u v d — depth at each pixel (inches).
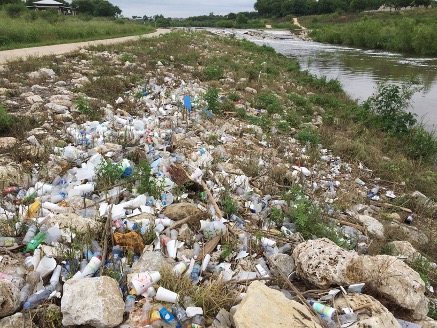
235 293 145.4
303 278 158.4
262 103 498.9
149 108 380.8
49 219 167.6
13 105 344.8
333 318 133.3
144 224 174.4
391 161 374.3
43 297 129.7
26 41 888.3
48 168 223.0
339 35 2158.0
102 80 454.6
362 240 222.4
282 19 4163.4
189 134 320.2
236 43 1482.5
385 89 507.8
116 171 215.6
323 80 779.4
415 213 287.1
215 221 185.2
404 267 158.9
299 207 211.8
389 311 142.8
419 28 1624.0
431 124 563.5
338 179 315.6
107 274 144.9
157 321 128.1
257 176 273.7
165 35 1357.0
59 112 334.0
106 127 300.2
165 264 151.8
